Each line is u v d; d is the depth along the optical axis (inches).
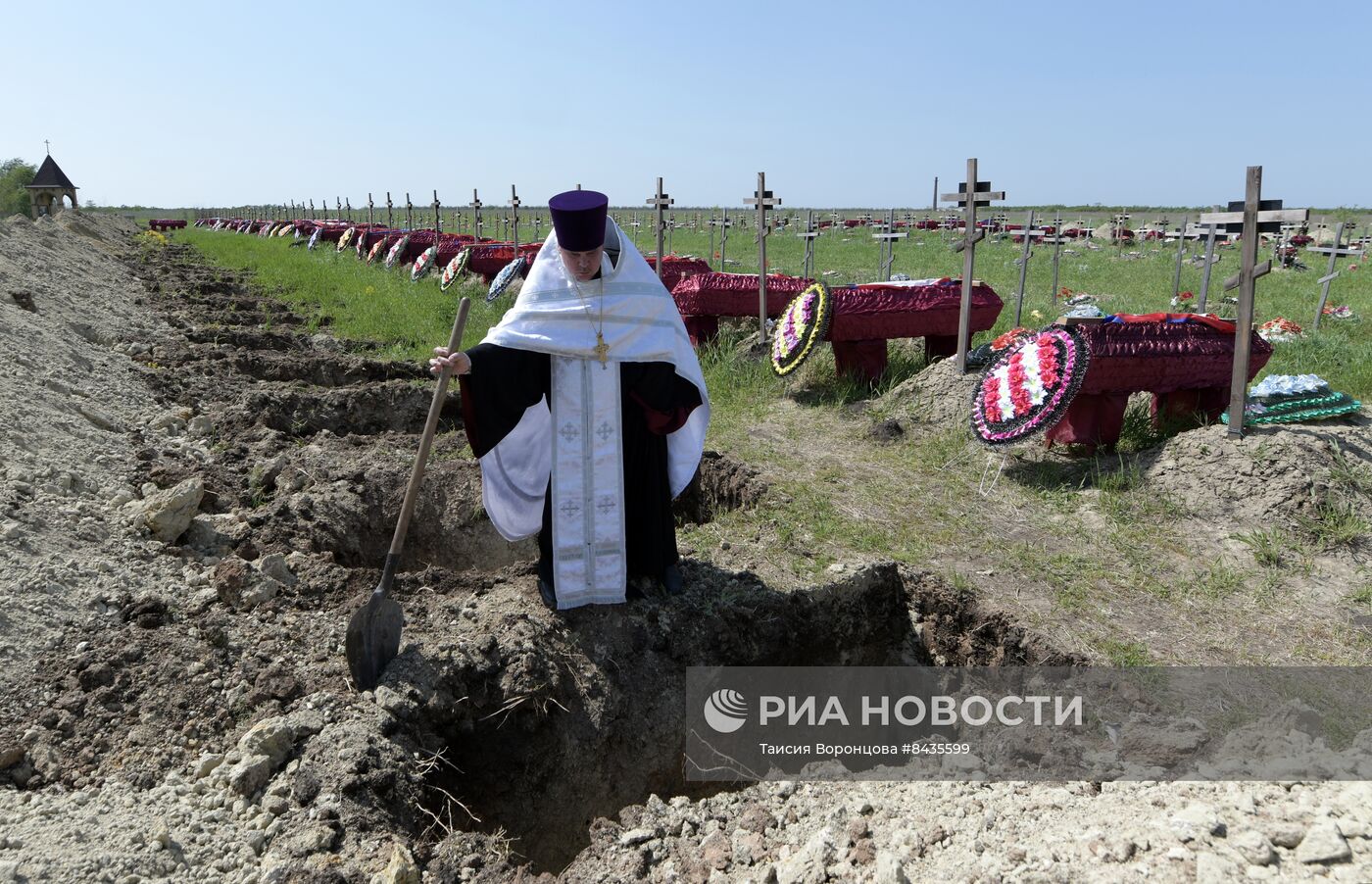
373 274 781.9
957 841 125.2
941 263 1168.2
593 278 171.6
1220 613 188.4
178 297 576.1
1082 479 251.4
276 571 183.2
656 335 174.9
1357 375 361.1
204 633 161.8
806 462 277.1
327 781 132.8
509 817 159.0
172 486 219.5
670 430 182.1
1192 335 262.5
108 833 119.4
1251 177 229.1
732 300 424.8
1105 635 179.5
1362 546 209.3
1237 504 225.3
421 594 187.6
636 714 171.5
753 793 146.3
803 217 2755.9
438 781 149.8
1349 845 104.3
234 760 136.0
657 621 181.0
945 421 301.7
